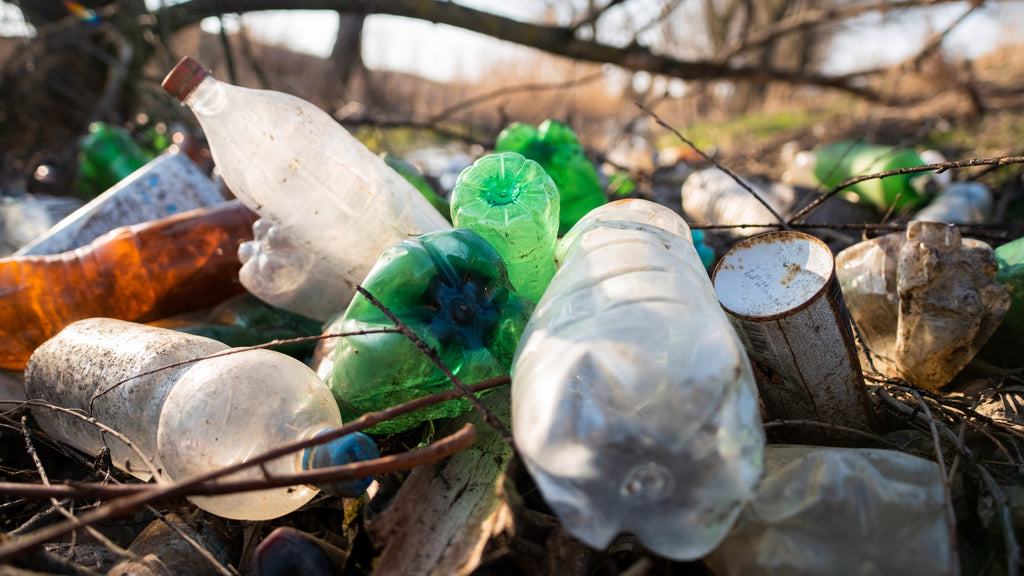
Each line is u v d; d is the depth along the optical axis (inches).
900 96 80.5
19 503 17.0
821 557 12.5
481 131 71.4
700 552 11.5
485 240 16.1
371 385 15.1
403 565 13.2
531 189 17.6
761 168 56.1
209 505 14.8
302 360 22.5
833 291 15.7
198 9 56.0
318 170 19.1
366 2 56.2
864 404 16.8
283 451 12.5
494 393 17.0
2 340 21.5
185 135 38.7
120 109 60.9
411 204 20.5
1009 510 13.6
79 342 18.6
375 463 12.6
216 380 14.8
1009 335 19.8
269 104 19.0
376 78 87.7
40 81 59.4
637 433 11.7
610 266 14.1
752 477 11.7
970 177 35.5
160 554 15.3
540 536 13.5
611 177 43.9
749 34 70.1
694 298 13.4
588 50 59.5
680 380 12.2
